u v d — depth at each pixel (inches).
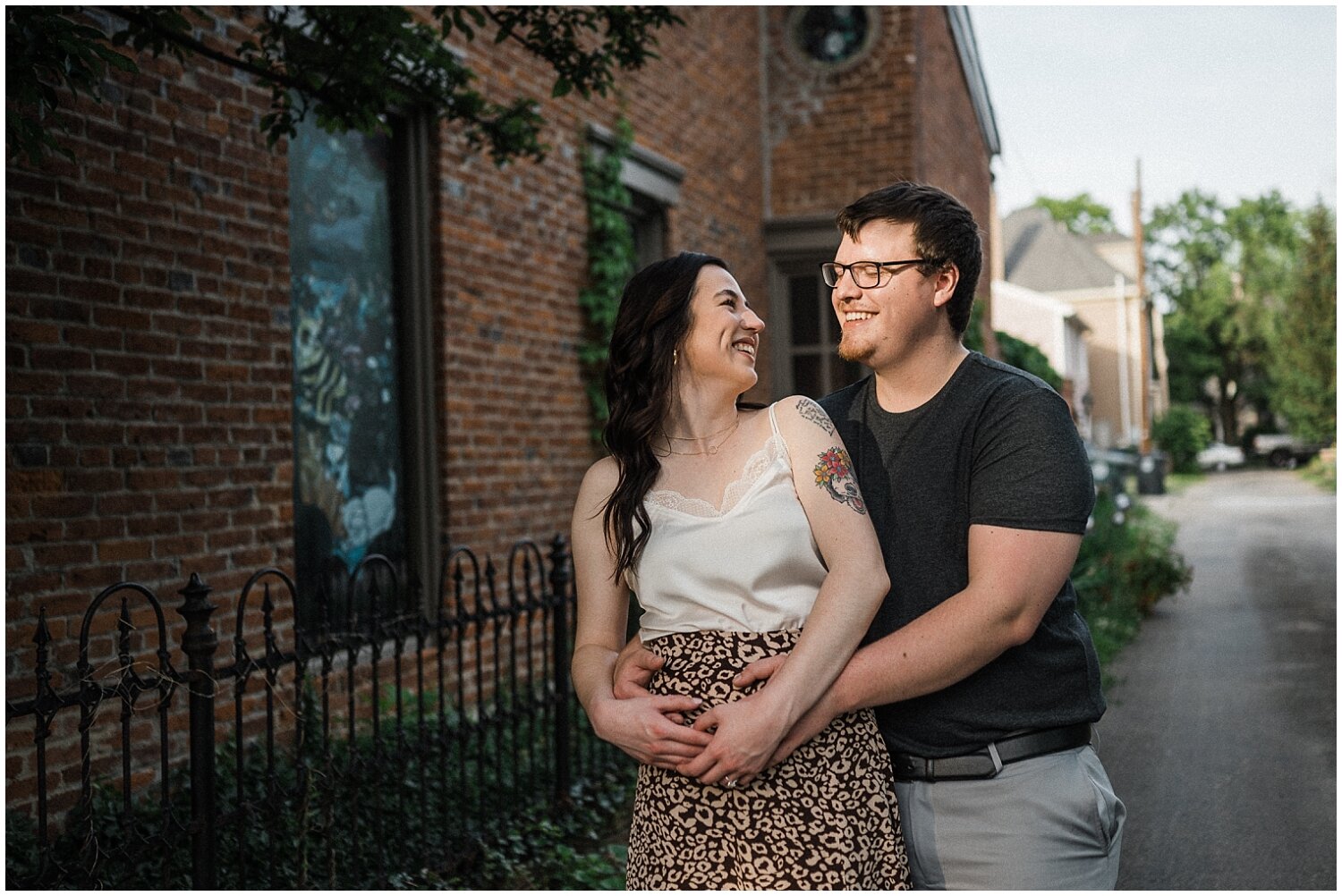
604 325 309.4
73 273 166.4
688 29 377.7
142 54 177.6
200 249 187.2
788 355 448.8
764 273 441.1
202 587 126.9
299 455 217.5
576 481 299.6
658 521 81.8
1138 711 275.7
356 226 235.5
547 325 288.0
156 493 177.9
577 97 304.8
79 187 167.6
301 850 149.7
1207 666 326.0
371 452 237.8
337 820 167.9
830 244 434.9
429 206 248.5
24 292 159.5
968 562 82.8
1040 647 83.1
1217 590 482.3
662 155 356.8
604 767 211.8
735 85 417.7
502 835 175.8
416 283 247.4
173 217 182.5
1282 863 174.2
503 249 269.6
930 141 462.6
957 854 82.8
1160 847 183.0
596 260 310.3
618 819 195.8
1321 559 573.6
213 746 127.6
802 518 80.4
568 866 169.9
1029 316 1333.7
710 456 82.9
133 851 120.3
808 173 440.8
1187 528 771.4
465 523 252.2
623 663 82.9
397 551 244.5
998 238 1365.7
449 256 249.4
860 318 86.7
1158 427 1590.8
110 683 166.2
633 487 82.2
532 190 282.7
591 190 308.5
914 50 429.1
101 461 169.6
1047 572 78.8
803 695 74.7
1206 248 2263.8
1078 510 80.0
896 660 77.6
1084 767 84.7
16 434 157.8
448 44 247.1
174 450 181.5
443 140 248.1
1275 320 1943.9
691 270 83.7
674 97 366.3
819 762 77.7
